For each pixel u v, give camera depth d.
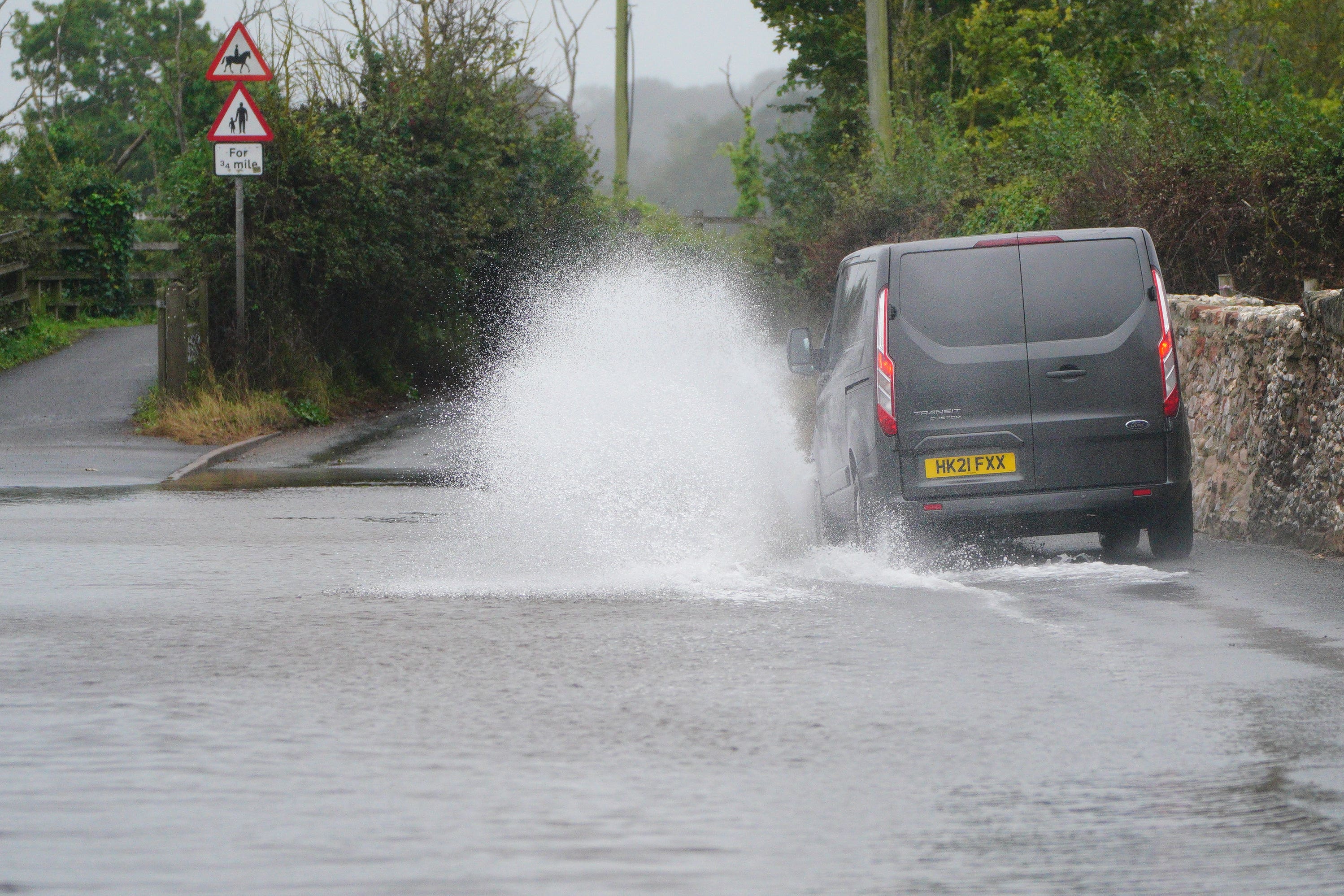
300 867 12.77
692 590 28.39
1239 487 36.00
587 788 15.16
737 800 14.75
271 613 25.88
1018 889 12.34
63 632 24.03
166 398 67.25
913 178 80.31
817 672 20.66
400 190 82.62
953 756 16.36
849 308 34.91
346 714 18.36
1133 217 50.09
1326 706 18.53
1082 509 31.03
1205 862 12.98
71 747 16.77
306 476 54.44
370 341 85.56
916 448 30.98
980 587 28.44
